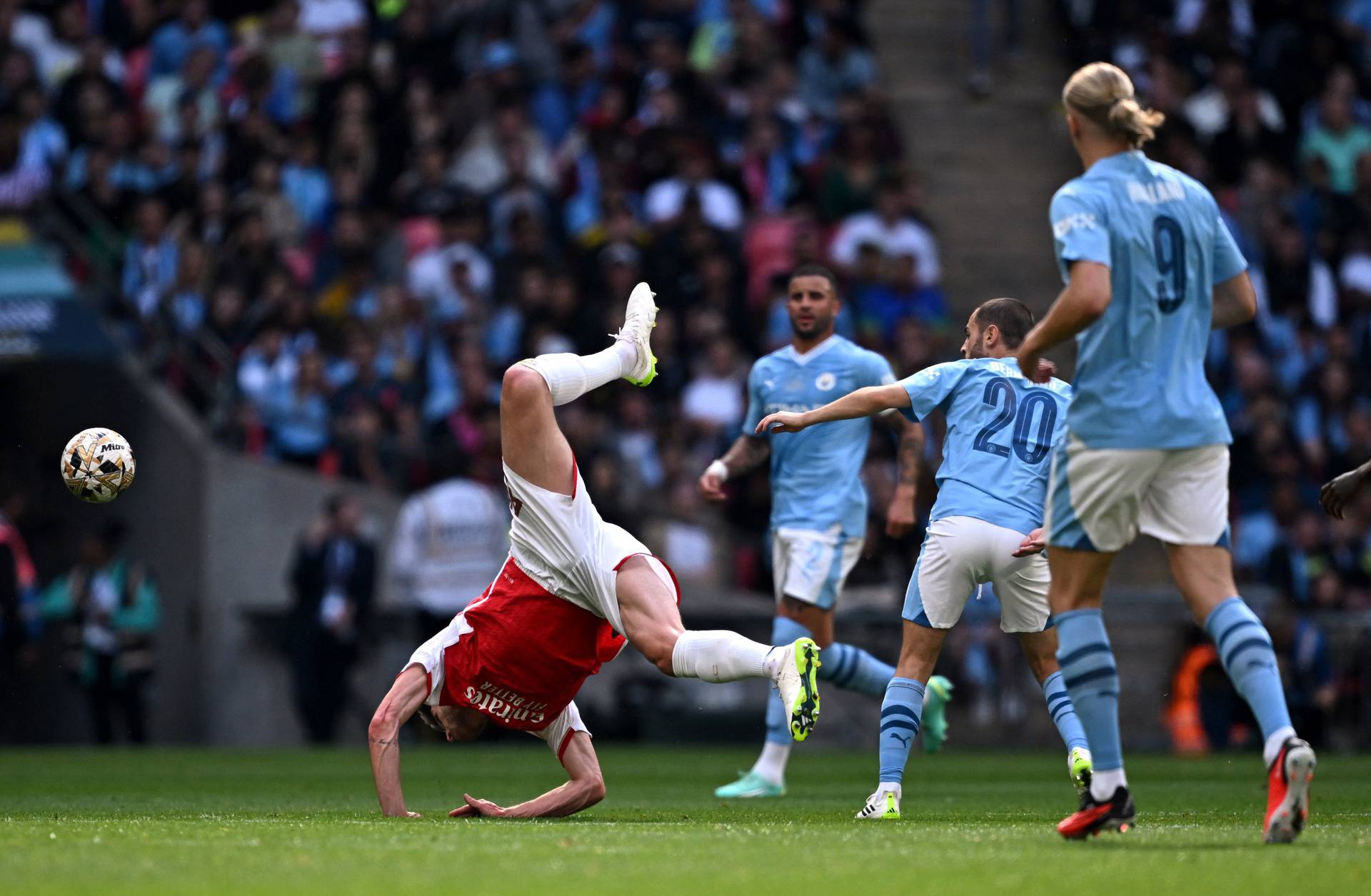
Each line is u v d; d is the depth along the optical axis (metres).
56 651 59.94
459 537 54.97
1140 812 23.17
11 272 59.44
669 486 57.34
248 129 65.69
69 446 23.31
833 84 71.56
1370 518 58.66
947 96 76.81
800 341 29.48
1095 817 16.06
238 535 58.22
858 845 15.70
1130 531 16.25
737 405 59.44
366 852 14.84
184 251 62.47
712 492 29.75
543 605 20.06
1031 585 21.44
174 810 23.38
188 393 60.03
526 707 20.50
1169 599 55.16
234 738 57.75
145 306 61.41
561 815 21.02
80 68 66.44
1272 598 53.72
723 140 67.56
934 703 28.03
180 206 63.72
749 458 29.91
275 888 12.34
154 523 59.44
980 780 35.47
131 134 65.94
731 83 70.12
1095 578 16.31
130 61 70.56
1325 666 53.59
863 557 54.31
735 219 65.25
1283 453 59.22
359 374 58.97
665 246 61.91
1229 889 12.34
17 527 60.38
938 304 63.66
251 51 69.12
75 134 65.62
